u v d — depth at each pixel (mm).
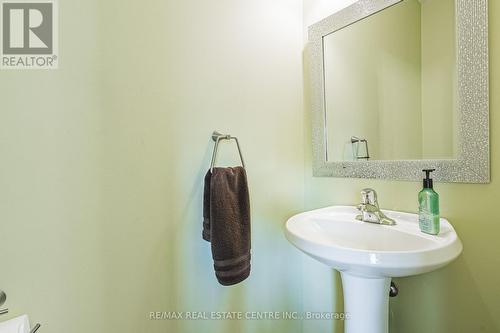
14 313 689
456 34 770
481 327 739
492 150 713
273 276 1181
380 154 985
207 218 936
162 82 904
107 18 806
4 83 686
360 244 881
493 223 712
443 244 623
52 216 734
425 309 857
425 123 855
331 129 1151
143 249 876
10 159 685
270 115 1168
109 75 811
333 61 1131
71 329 759
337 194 1124
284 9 1205
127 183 845
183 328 958
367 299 775
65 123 749
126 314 846
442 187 808
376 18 984
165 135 914
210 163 1006
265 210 1160
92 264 790
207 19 996
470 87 741
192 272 973
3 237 678
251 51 1109
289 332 1224
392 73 943
